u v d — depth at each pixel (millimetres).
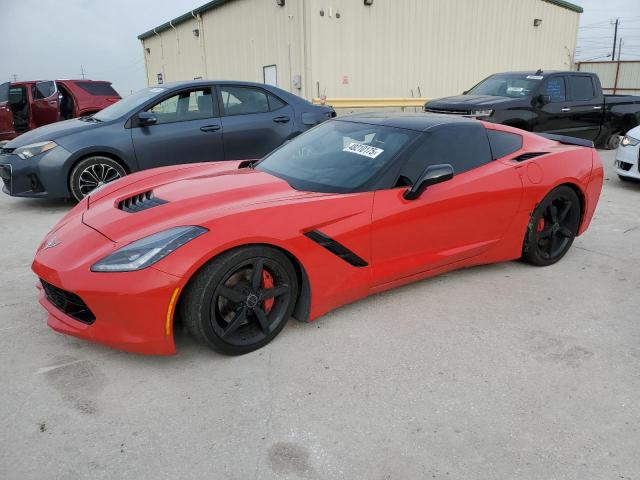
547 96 8906
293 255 2713
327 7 11000
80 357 2721
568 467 1992
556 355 2795
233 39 14102
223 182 3205
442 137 3375
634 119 10719
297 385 2492
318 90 11344
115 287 2359
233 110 6488
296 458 2021
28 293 3521
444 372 2617
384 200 3035
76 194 5711
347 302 3109
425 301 3424
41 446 2072
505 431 2189
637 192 6887
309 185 3150
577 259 4293
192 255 2395
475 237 3543
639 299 3516
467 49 14070
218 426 2201
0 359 2691
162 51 19000
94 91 12812
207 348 2807
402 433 2168
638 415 2307
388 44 12266
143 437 2131
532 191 3713
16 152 5559
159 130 6020
